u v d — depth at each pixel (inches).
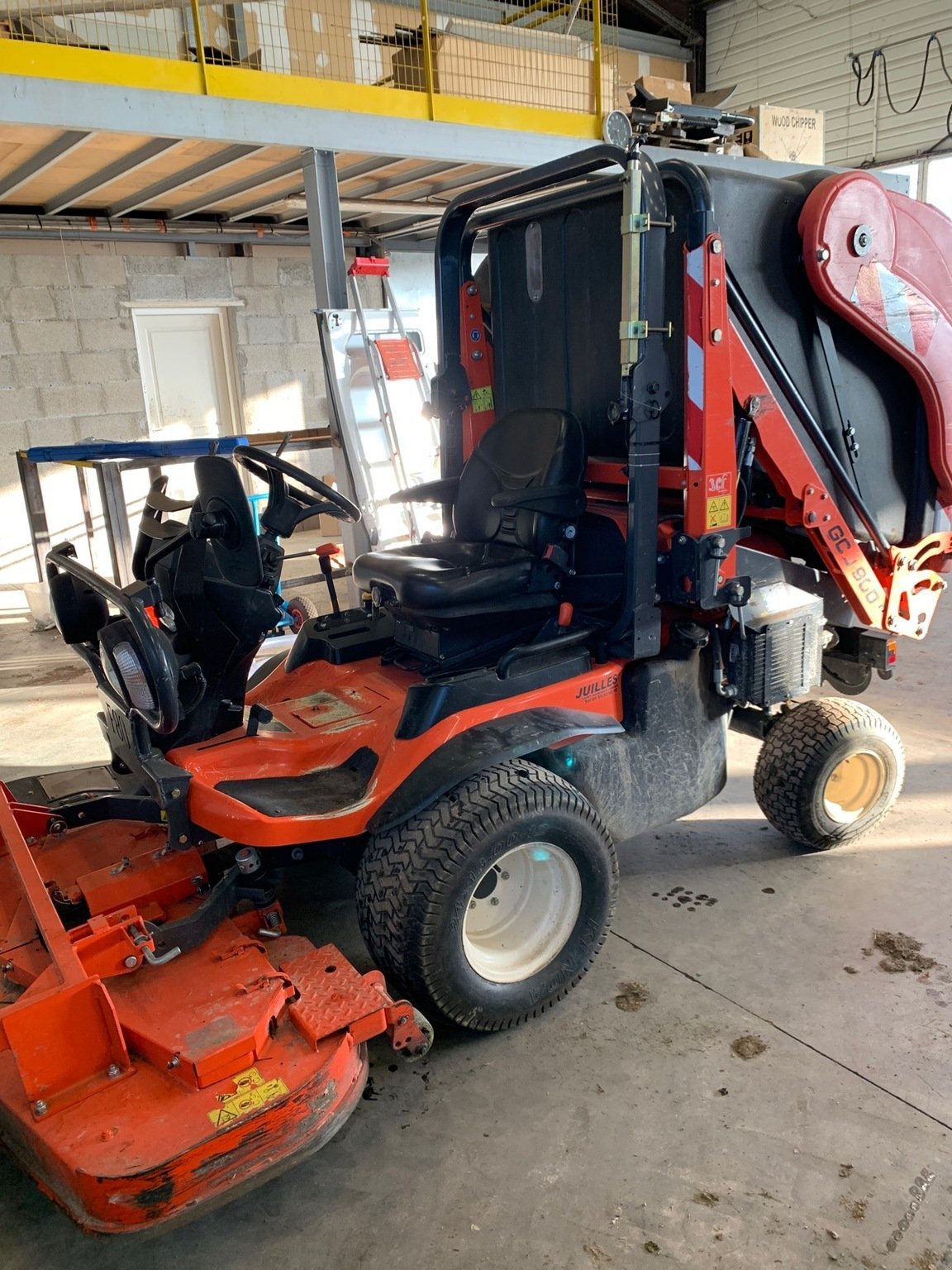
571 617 109.0
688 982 105.0
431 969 89.8
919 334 114.4
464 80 230.7
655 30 498.0
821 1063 92.0
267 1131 71.9
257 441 224.4
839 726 124.1
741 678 115.7
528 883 101.3
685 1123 85.6
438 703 96.3
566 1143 84.0
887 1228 74.4
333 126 207.3
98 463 209.8
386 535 246.5
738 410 105.3
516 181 108.9
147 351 344.2
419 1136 85.7
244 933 93.5
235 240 340.8
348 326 231.5
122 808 107.4
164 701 86.0
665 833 139.2
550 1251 73.9
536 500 109.2
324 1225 77.4
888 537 125.3
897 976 104.4
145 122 183.5
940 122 403.5
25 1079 70.5
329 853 99.7
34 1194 82.7
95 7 191.9
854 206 104.6
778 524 130.2
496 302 129.5
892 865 126.9
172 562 97.5
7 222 294.2
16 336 307.6
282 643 212.1
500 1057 95.2
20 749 181.8
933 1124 84.2
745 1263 72.1
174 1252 76.0
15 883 97.2
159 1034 75.2
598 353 116.4
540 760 105.4
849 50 431.2
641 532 102.5
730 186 100.1
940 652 204.8
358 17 243.1
